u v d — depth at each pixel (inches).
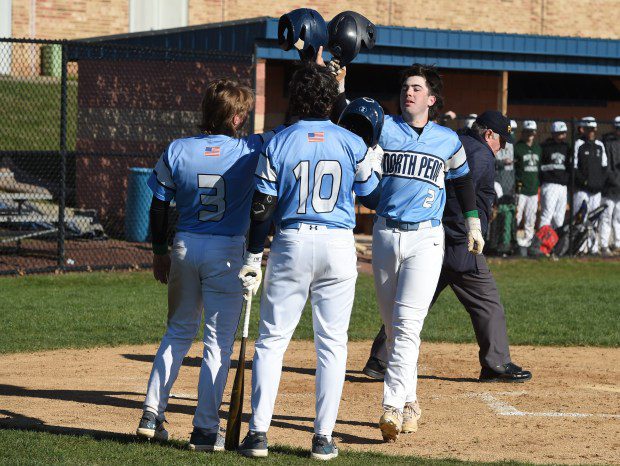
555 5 3949.3
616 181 2282.2
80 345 1208.8
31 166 2829.7
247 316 733.9
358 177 713.0
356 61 2321.6
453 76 2908.5
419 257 802.8
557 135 2240.4
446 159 810.2
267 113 2765.7
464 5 3860.7
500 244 2192.4
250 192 730.2
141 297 1595.7
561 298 1668.3
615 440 820.6
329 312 716.7
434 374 1095.0
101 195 2536.9
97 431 794.2
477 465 711.1
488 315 1043.3
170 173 729.0
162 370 749.3
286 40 874.8
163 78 2425.0
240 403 735.1
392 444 799.1
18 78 3511.3
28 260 1963.6
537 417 899.4
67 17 3656.5
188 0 3764.8
